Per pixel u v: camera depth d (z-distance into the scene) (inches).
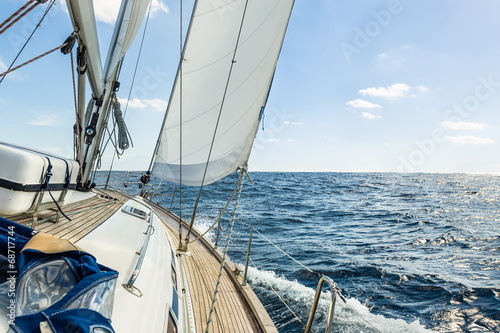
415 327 266.2
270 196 1296.8
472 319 282.5
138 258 110.5
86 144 218.1
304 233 617.0
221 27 197.6
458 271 403.5
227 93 189.6
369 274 385.4
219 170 194.1
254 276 341.1
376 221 782.5
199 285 178.7
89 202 192.2
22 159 104.5
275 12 179.0
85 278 66.7
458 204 1159.0
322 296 297.6
